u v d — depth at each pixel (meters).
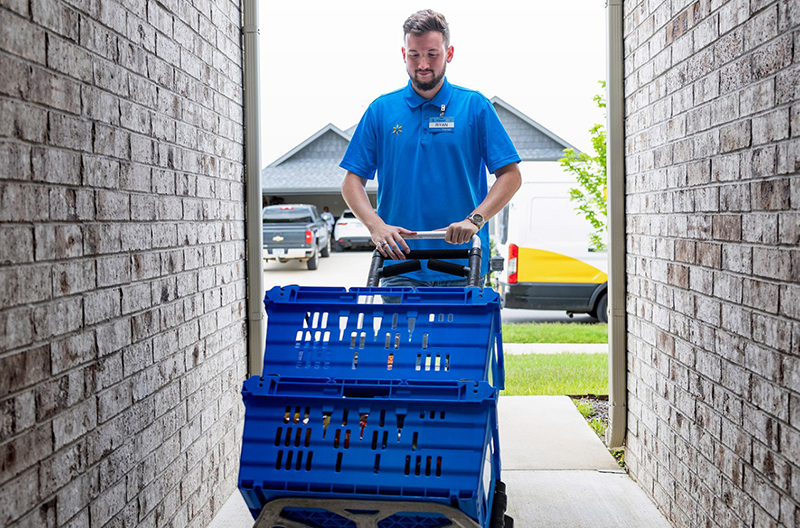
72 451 1.92
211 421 3.15
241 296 3.64
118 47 2.22
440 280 2.93
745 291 2.28
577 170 8.67
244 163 3.69
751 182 2.22
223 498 3.33
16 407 1.66
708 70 2.55
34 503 1.73
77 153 1.96
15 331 1.66
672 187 2.98
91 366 2.03
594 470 3.81
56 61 1.85
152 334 2.48
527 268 9.20
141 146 2.40
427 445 1.91
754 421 2.23
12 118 1.65
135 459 2.34
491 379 2.48
